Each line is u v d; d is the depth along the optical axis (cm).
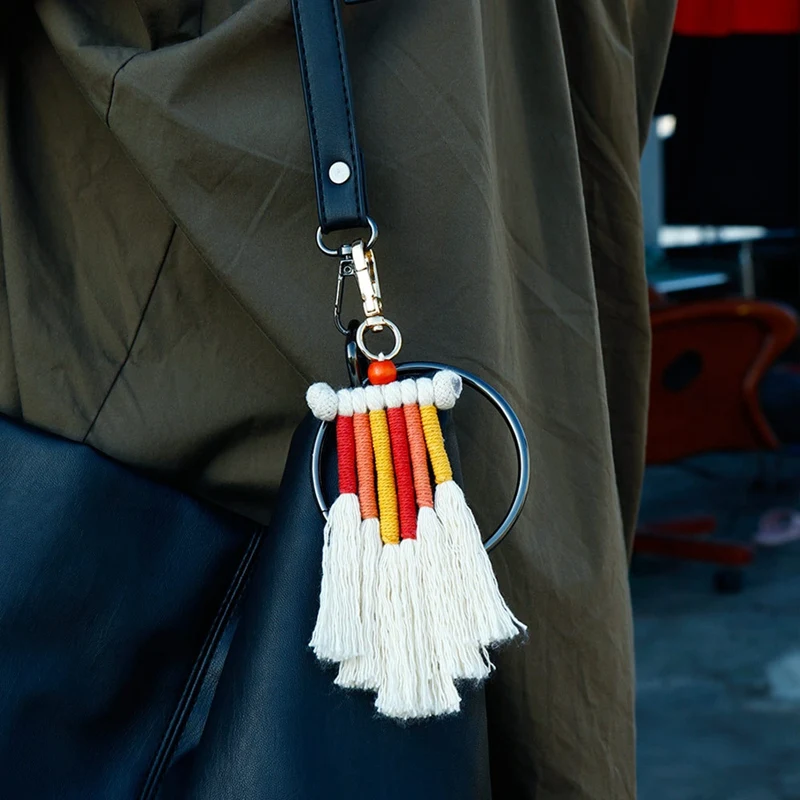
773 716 208
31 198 78
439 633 60
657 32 97
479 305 70
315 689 62
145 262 78
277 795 60
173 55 67
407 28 69
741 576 269
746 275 468
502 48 79
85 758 70
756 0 269
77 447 73
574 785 79
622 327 94
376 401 63
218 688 65
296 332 70
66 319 79
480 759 64
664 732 204
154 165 68
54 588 70
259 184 69
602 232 91
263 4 66
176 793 68
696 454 269
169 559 73
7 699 69
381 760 61
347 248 64
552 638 76
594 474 79
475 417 71
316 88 63
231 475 81
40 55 77
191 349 78
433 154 69
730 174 376
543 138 80
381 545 62
